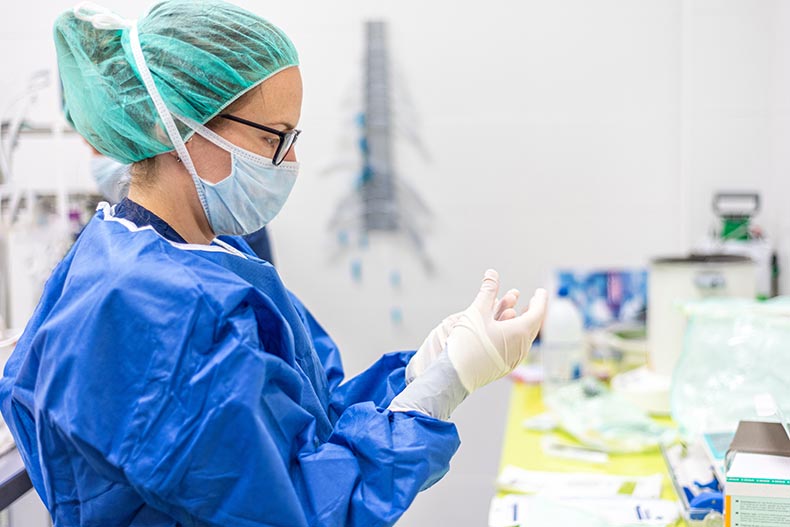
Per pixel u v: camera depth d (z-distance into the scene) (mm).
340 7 2678
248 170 1118
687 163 2584
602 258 2715
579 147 2676
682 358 1505
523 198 2717
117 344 909
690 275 1865
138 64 1060
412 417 1012
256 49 1081
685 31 2553
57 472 958
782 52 2352
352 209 2764
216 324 914
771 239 2518
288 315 1165
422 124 2711
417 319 2801
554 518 1301
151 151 1095
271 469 895
